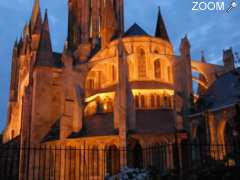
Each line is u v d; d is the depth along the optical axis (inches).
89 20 3041.3
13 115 2837.1
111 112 1829.5
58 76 2121.1
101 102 1905.8
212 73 2009.1
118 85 1608.0
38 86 2018.9
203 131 1448.1
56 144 1678.2
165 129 1561.3
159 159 1381.6
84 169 1460.4
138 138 1496.1
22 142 2012.8
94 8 3006.9
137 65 2058.3
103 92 1911.9
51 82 2079.2
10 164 2209.6
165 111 1779.0
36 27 2728.8
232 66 1955.0
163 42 2201.0
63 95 1809.8
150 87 1904.5
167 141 1440.7
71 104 1807.3
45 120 1977.1
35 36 2669.8
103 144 1524.4
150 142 1477.6
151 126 1620.3
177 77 1764.3
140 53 2091.5
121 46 1696.6
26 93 2137.1
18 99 2883.9
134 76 2030.0
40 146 1830.7
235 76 1499.8
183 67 1744.6
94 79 2213.3
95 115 1847.9
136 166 1487.5
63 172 1584.6
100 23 2967.5
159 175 919.0
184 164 1341.0
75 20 3061.0
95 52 2674.7
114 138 1509.6
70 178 1561.3
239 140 878.4
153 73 2042.3
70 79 1873.8
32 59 2476.6
